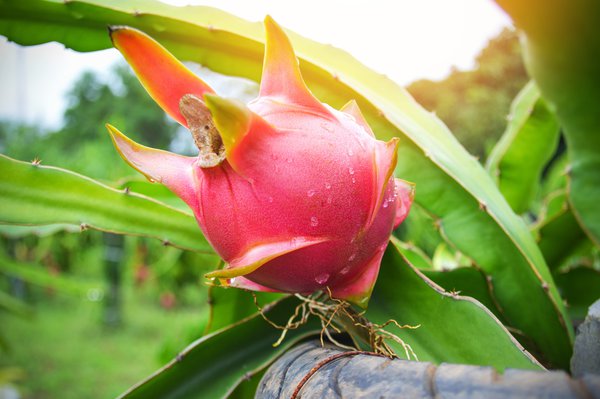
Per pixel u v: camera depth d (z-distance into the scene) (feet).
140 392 1.20
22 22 1.21
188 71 0.82
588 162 1.09
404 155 1.19
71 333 10.04
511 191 1.92
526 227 1.26
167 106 0.85
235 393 1.21
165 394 1.21
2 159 1.15
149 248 7.48
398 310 1.03
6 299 3.85
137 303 12.49
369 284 0.85
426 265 1.68
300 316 1.18
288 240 0.77
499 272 1.21
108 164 6.81
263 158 0.75
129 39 0.80
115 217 1.22
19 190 1.16
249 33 1.17
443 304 0.99
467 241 1.20
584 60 0.84
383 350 0.94
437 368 0.66
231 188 0.77
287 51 0.80
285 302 1.18
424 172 1.19
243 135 0.73
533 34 0.82
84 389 7.05
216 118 0.71
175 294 8.41
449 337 0.98
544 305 1.20
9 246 6.57
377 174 0.80
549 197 2.01
